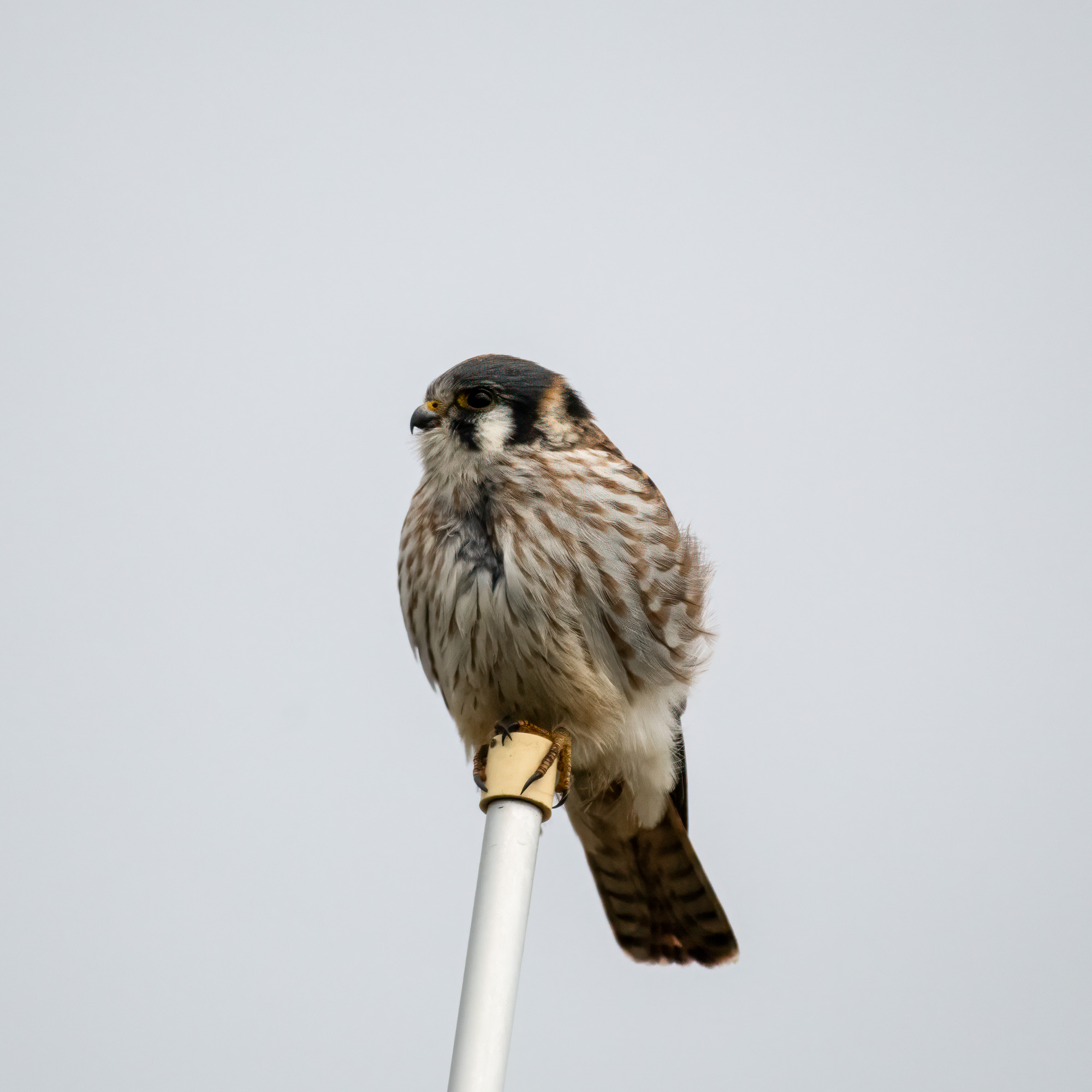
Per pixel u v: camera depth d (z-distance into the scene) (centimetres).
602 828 1120
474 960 691
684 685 1061
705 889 1134
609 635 1012
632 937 1170
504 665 1009
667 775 1081
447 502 1034
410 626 1066
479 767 968
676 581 1038
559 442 1045
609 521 1016
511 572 998
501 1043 658
